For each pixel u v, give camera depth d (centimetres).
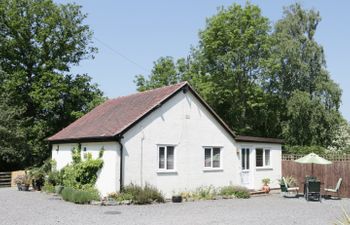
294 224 1426
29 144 3662
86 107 4288
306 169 2786
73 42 4359
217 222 1418
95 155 2153
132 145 2062
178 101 2300
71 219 1427
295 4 4825
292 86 4644
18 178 2719
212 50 4494
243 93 4553
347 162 2583
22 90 4016
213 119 2473
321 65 4616
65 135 2517
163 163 2205
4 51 4038
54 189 2350
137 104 2366
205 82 4631
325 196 2528
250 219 1510
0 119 3222
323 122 4369
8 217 1463
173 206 1880
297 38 4694
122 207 1794
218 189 2447
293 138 4416
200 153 2381
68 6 4347
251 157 2717
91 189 2067
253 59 4500
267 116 4709
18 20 4041
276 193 2694
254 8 4503
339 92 4453
